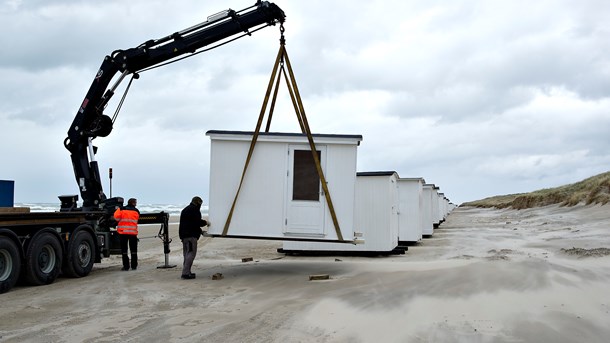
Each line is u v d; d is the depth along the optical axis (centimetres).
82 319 787
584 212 3216
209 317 789
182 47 1385
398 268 1273
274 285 1080
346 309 800
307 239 1215
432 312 759
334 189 1214
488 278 987
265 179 1230
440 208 3822
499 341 621
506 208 6244
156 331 709
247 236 1225
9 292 1034
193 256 1207
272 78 1238
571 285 906
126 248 1387
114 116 1459
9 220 1036
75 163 1449
